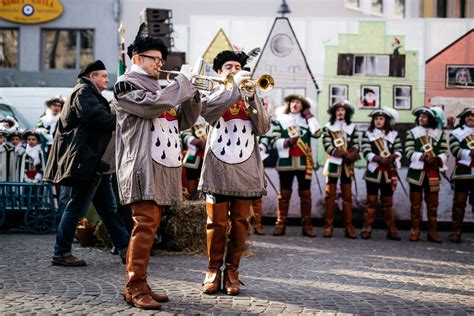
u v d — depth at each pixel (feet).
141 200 14.38
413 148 29.66
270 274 19.36
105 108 19.02
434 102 32.94
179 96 14.38
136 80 14.69
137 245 14.56
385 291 17.37
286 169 29.27
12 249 22.68
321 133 30.14
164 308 14.53
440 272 20.66
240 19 33.27
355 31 33.14
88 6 45.88
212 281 16.29
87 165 18.75
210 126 16.60
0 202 27.43
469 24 32.76
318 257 23.03
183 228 22.80
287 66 33.24
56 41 46.93
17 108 35.19
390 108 31.32
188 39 33.24
